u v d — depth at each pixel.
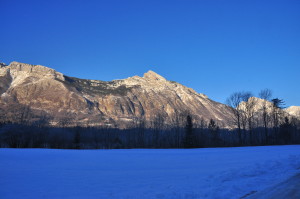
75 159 22.67
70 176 12.62
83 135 86.31
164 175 12.64
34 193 8.90
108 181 11.10
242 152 28.44
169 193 8.33
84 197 8.21
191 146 64.69
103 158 23.81
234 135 77.00
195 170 14.24
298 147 37.97
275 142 60.97
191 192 8.34
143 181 10.98
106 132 101.94
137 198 7.89
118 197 8.09
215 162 18.34
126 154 30.44
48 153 31.02
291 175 11.27
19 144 60.34
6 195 8.66
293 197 7.36
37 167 16.47
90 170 14.97
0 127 66.62
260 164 15.12
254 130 66.38
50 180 11.44
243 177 11.17
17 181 11.23
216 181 10.34
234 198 7.48
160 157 24.67
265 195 7.70
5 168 15.91
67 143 68.38
